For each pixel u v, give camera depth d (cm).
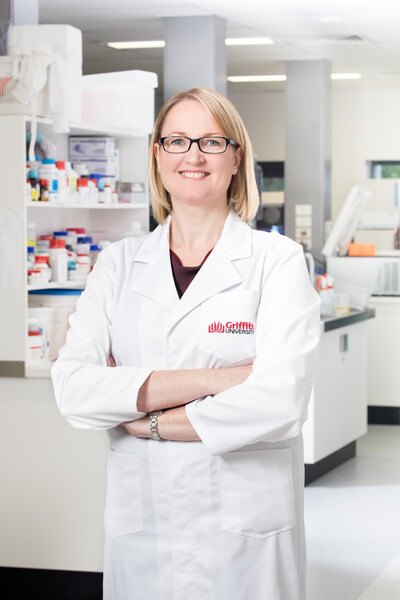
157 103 1194
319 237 964
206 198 200
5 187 376
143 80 480
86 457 363
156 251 209
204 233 207
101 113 463
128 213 500
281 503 196
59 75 388
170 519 197
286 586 198
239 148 207
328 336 565
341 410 588
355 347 611
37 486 368
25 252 374
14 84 379
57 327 411
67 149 475
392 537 461
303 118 962
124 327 204
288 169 971
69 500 365
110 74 473
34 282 391
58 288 434
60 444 364
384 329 721
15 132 374
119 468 203
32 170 392
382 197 1145
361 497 530
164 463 196
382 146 1167
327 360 565
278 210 1201
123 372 195
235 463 194
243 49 886
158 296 202
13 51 378
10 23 409
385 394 727
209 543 195
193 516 196
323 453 561
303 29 777
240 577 195
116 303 208
